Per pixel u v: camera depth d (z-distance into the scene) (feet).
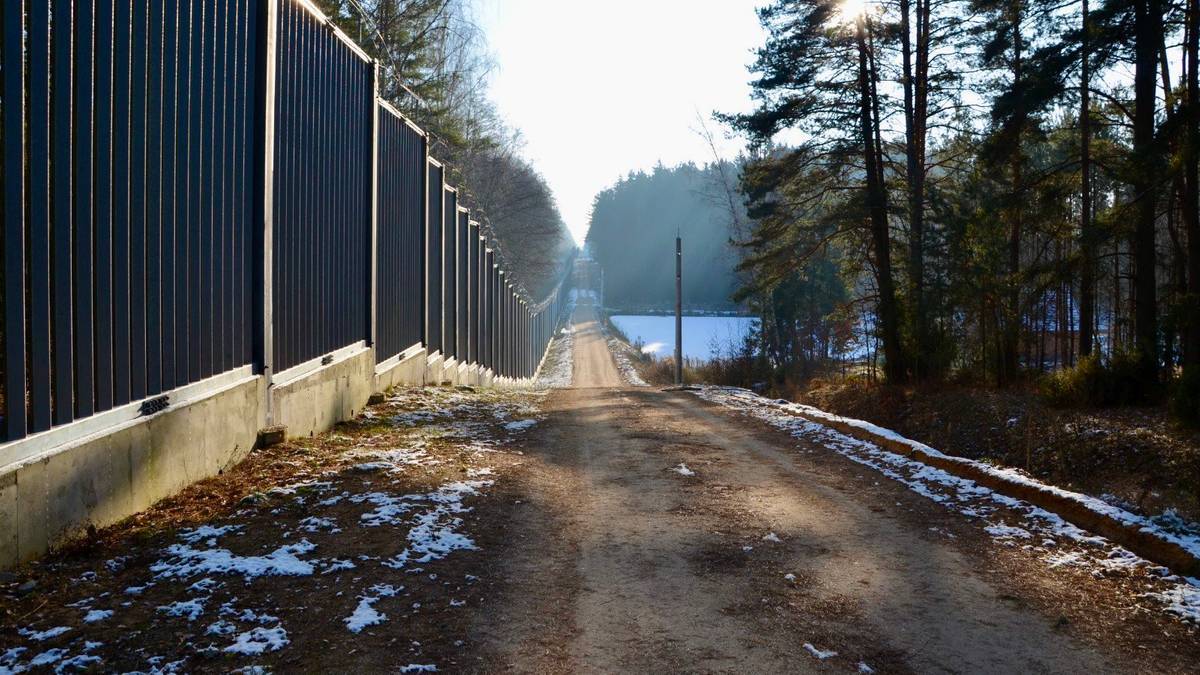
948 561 19.53
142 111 19.49
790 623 15.38
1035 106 56.65
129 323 19.08
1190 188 48.60
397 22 77.25
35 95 15.69
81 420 17.25
